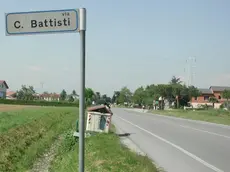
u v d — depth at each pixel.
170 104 110.94
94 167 10.61
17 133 20.39
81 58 4.24
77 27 4.31
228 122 36.53
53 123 32.97
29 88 143.75
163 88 106.31
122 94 178.12
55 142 21.11
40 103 97.56
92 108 21.41
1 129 21.19
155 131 25.31
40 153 17.03
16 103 94.06
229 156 13.84
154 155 13.97
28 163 14.56
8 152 15.27
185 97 111.00
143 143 17.95
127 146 16.44
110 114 21.23
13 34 4.45
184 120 41.38
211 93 129.00
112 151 13.42
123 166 10.56
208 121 39.12
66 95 152.38
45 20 4.38
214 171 10.88
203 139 20.02
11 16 4.45
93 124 21.16
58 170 12.58
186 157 13.54
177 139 20.00
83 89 4.22
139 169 10.12
